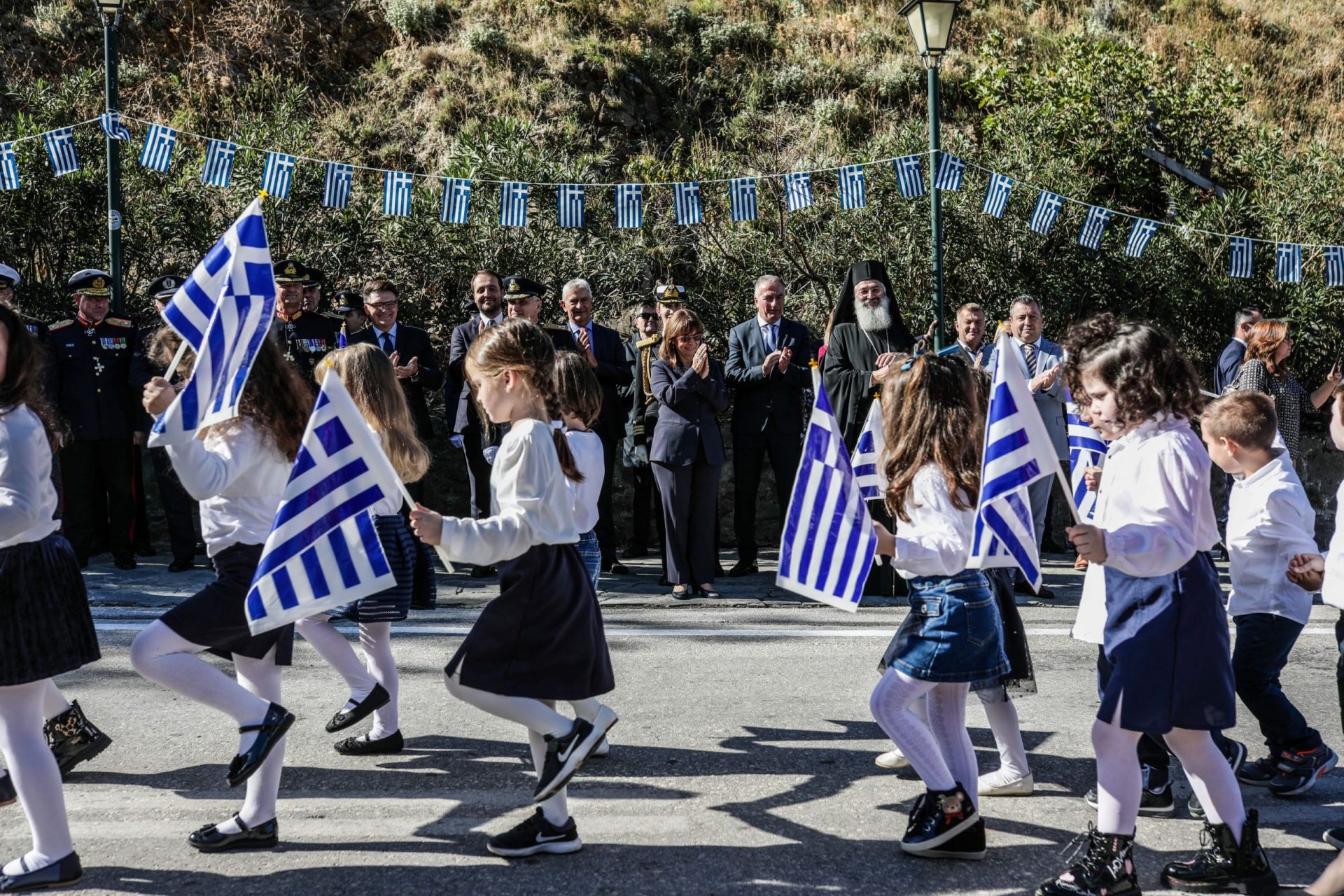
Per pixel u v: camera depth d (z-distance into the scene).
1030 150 12.42
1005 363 3.50
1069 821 3.98
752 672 5.85
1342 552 3.55
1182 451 3.29
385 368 4.55
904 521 3.66
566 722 3.50
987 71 15.16
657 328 8.49
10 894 3.29
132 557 8.39
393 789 4.21
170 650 3.51
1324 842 3.86
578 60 15.87
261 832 3.64
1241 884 3.38
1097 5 19.77
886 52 17.33
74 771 4.38
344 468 3.35
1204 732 3.42
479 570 8.26
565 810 3.65
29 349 3.35
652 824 3.90
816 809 4.05
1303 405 10.92
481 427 8.09
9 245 10.50
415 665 5.91
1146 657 3.28
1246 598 4.30
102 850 3.63
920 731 3.65
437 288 10.98
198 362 3.32
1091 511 5.02
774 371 8.27
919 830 3.65
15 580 3.31
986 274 11.57
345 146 14.60
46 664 3.31
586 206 11.64
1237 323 8.96
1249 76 18.94
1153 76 14.19
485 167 11.17
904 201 11.66
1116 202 13.58
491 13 16.86
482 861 3.58
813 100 16.14
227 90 15.19
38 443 3.34
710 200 12.13
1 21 15.36
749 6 18.03
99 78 12.73
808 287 12.01
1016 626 4.20
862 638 6.58
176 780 4.29
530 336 3.56
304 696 5.36
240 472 3.53
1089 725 5.06
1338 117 18.44
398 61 15.90
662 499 7.68
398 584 4.55
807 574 3.70
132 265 10.83
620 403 8.73
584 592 3.56
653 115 15.88
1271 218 12.10
